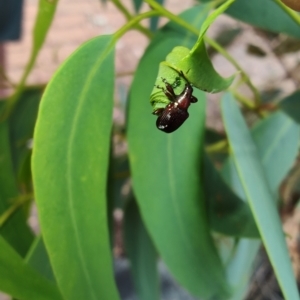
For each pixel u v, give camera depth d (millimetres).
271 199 127
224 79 99
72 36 372
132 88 134
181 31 141
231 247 167
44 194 109
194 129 137
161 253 135
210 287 142
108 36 122
